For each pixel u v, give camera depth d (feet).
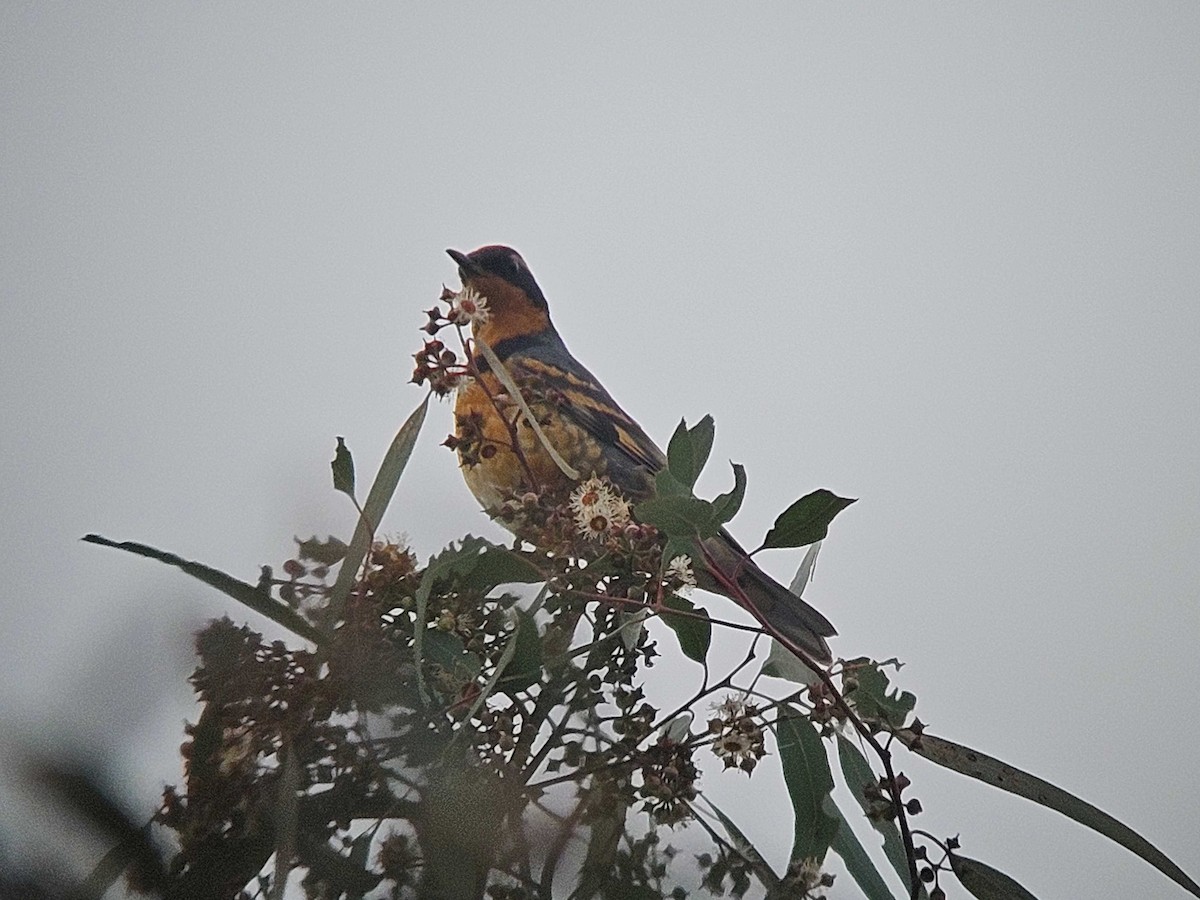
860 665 23.21
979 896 22.25
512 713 22.49
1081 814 22.90
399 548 23.63
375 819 20.70
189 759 20.11
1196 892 22.34
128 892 18.13
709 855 21.97
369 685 21.34
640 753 21.98
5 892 17.12
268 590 22.65
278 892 19.67
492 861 20.71
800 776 23.36
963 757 23.29
